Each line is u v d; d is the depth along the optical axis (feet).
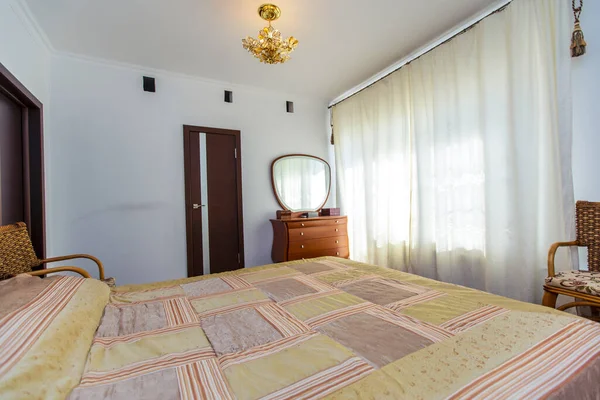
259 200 11.81
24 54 6.81
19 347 2.18
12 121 6.98
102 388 2.16
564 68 6.10
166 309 3.87
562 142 6.15
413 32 8.22
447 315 3.40
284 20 7.47
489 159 7.18
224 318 3.56
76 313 3.11
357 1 6.84
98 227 9.07
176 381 2.27
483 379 2.15
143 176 9.71
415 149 9.19
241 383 2.24
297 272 5.67
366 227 11.47
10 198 6.82
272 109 12.22
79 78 8.92
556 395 2.04
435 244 8.83
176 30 7.73
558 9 6.14
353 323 3.32
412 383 2.14
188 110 10.50
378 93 10.68
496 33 7.07
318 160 13.19
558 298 6.32
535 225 6.55
